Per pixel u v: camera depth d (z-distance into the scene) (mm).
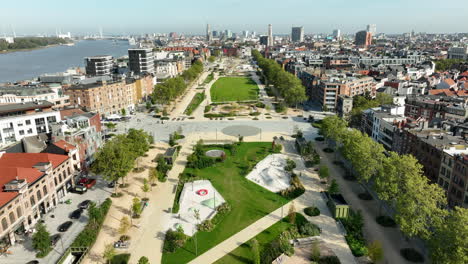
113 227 92062
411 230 77625
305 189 116562
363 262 78250
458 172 96875
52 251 80938
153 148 158625
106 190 114125
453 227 65938
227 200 108250
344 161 141375
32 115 150625
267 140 171000
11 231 81625
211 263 77938
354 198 110250
